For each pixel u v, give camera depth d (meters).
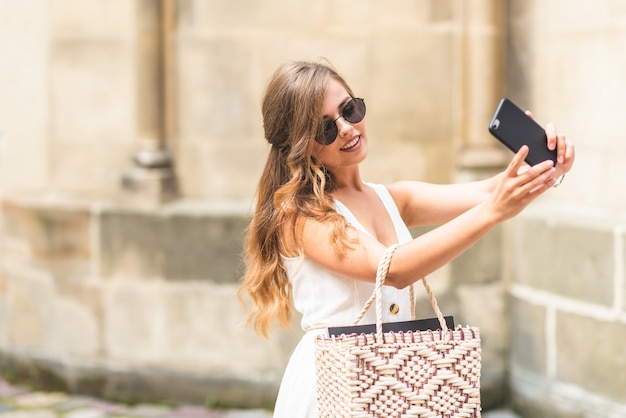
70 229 5.84
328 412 2.30
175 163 5.71
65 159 5.92
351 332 2.32
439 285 5.37
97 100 5.80
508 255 5.40
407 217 2.83
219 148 5.63
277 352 5.48
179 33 5.64
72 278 5.86
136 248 5.66
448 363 2.25
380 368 2.21
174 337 5.62
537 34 5.24
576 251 4.73
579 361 4.74
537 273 5.08
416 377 2.23
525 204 2.19
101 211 5.72
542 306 5.03
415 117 5.45
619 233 4.42
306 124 2.45
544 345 5.03
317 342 2.32
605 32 4.66
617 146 4.59
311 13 5.48
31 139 6.19
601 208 4.74
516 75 5.41
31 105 6.18
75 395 5.90
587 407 4.64
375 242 2.38
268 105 2.56
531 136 2.34
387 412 2.22
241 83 5.58
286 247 2.49
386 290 2.52
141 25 5.61
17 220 6.16
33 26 6.14
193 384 5.61
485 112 5.40
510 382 5.38
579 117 4.89
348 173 2.60
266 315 2.59
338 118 2.46
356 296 2.50
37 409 5.64
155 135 5.66
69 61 5.84
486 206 2.21
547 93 5.17
